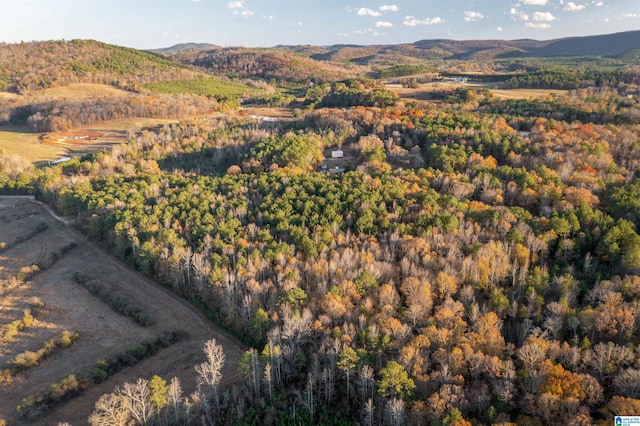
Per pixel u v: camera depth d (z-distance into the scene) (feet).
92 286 402.52
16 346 328.49
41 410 268.82
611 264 347.77
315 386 272.92
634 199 402.93
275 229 411.75
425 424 225.35
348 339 268.62
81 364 308.60
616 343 262.47
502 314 303.89
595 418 214.69
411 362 252.62
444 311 282.77
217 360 287.89
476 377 244.22
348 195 447.01
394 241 375.25
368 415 244.83
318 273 339.16
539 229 380.78
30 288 409.28
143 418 245.65
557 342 255.91
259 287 331.16
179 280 394.73
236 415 263.29
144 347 320.91
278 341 284.20
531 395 224.74
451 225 387.96
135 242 430.20
